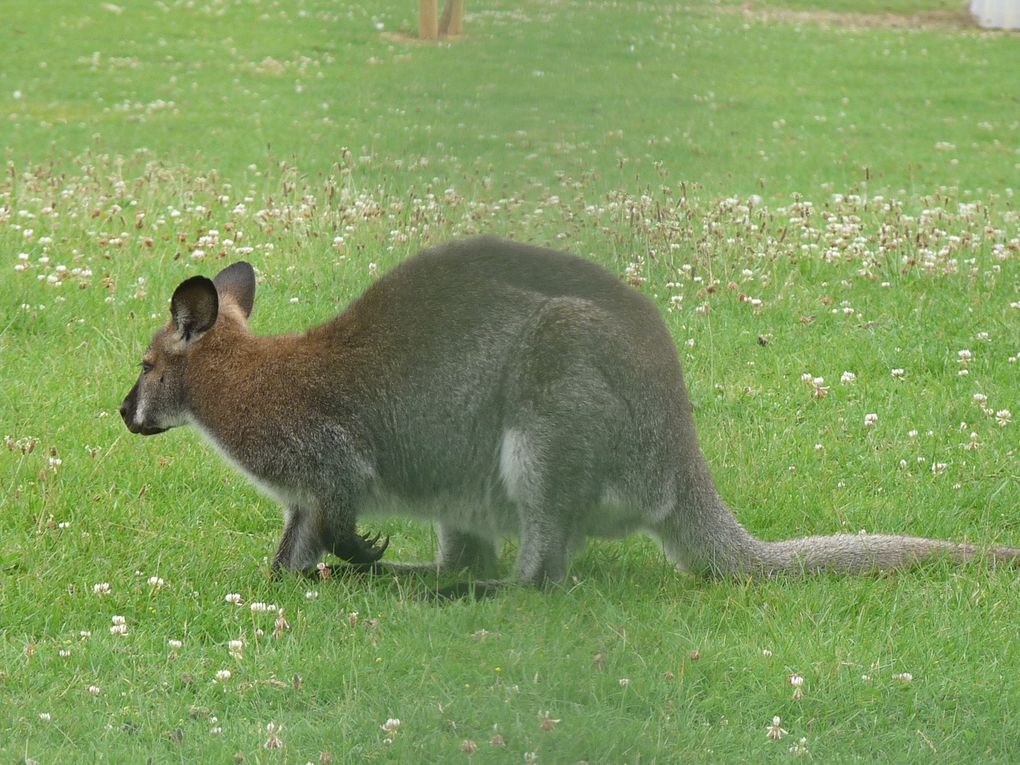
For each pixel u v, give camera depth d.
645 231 15.14
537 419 8.91
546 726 7.41
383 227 16.78
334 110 31.33
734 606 9.01
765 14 48.22
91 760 7.05
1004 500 11.03
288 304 14.66
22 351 13.38
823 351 14.10
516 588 8.98
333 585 9.28
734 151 27.72
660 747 7.34
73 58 38.06
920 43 44.69
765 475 11.37
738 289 15.59
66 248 16.06
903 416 12.59
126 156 26.06
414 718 7.56
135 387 9.73
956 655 8.50
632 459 9.06
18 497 10.35
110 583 9.19
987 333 14.55
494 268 9.34
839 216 19.66
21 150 26.75
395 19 41.88
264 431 9.31
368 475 9.36
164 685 7.93
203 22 43.59
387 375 9.28
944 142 31.38
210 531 10.28
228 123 30.19
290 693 7.89
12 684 7.85
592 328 8.94
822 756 7.47
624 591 9.21
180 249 16.36
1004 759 7.54
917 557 9.63
